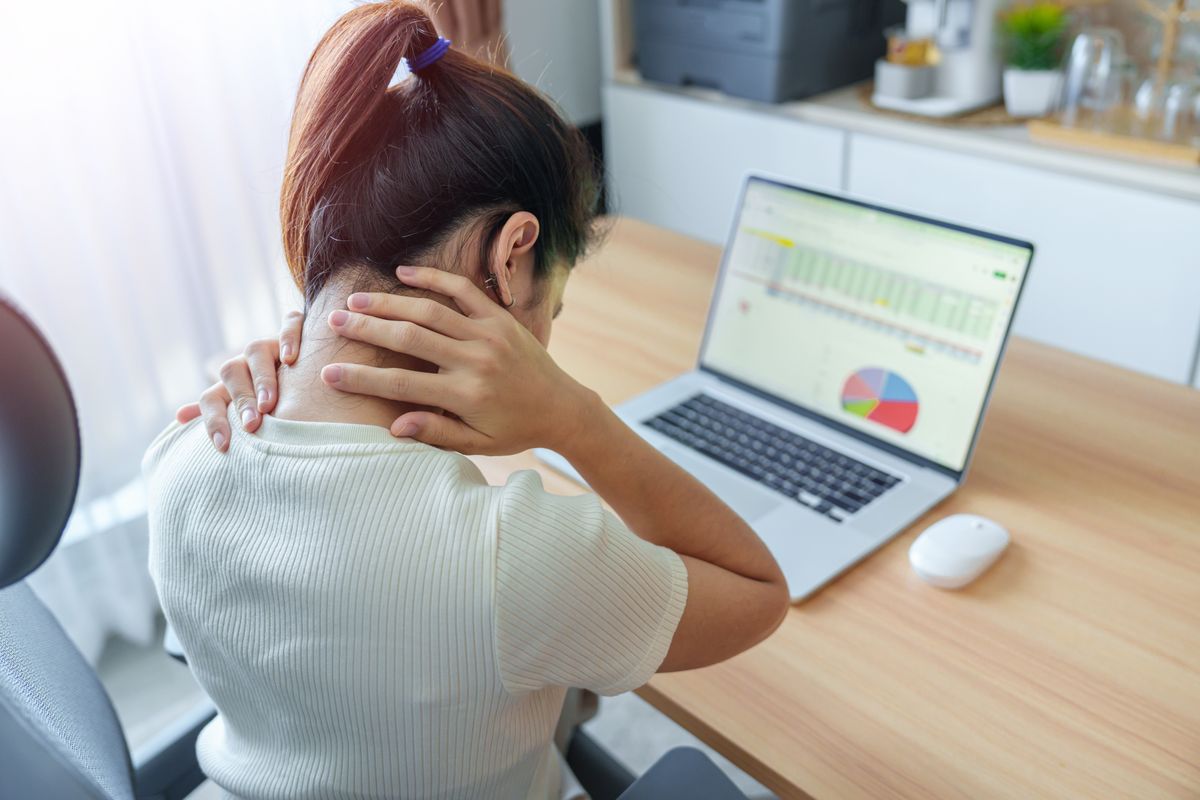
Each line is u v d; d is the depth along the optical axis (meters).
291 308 0.79
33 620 0.74
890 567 1.01
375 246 0.66
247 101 1.97
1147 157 1.87
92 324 1.91
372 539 0.60
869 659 0.90
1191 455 1.14
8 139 1.71
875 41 2.41
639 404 1.28
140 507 2.06
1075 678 0.87
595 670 0.64
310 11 1.98
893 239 1.16
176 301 2.02
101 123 1.81
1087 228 1.95
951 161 2.07
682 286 1.58
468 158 0.66
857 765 0.80
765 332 1.28
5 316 0.47
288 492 0.62
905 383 1.15
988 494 1.10
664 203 2.66
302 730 0.65
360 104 0.66
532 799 0.76
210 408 0.69
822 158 2.27
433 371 0.71
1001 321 1.07
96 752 0.69
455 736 0.62
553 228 0.71
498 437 0.69
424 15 0.67
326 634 0.60
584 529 0.62
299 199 0.68
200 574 0.65
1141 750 0.80
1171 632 0.91
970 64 2.15
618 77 2.62
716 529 0.81
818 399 1.23
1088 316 2.03
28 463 0.48
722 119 2.41
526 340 0.70
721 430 1.22
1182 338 1.91
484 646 0.59
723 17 2.29
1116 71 1.97
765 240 1.28
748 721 0.85
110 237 1.88
